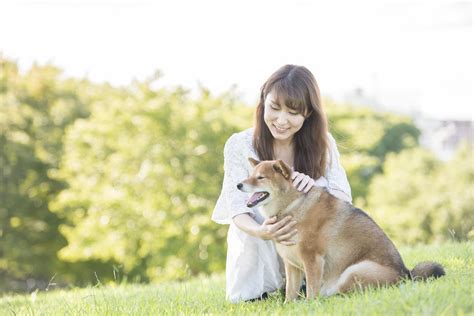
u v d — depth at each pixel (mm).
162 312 5008
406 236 22969
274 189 5191
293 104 5207
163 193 21047
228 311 4891
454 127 55344
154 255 20797
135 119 22016
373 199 27531
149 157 21391
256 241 5527
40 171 26703
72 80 30562
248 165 5695
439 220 22781
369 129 34969
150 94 23625
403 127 40875
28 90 28125
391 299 4094
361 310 3980
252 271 5547
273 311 4609
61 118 27719
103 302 5926
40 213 26578
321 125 5516
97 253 21828
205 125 21719
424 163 29891
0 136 25812
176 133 21688
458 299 3914
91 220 21922
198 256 19906
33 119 27094
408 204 25625
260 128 5625
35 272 26266
